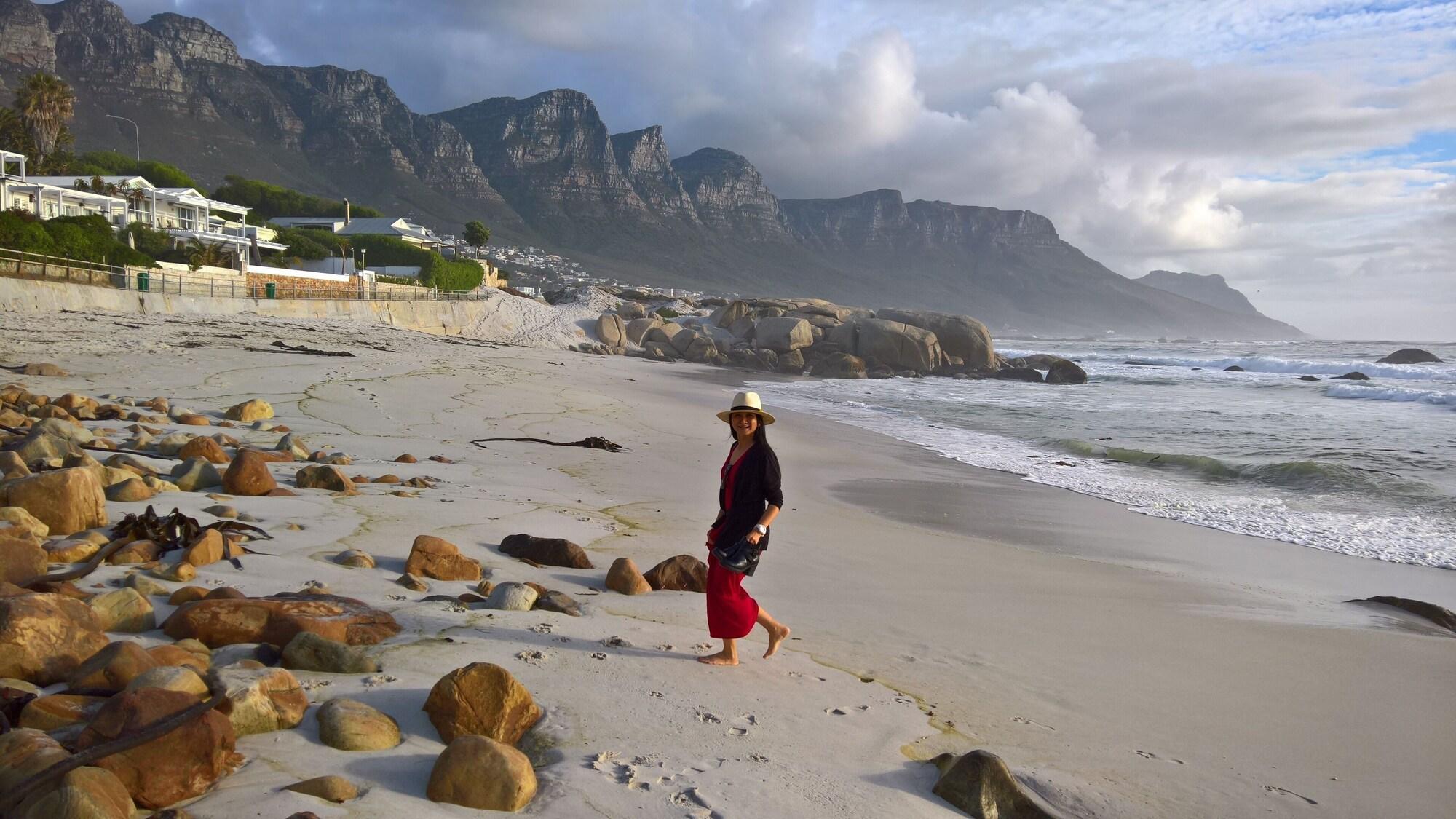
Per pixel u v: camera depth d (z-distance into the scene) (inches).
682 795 136.4
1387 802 170.6
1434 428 1018.7
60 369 691.4
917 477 653.9
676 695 178.4
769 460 205.0
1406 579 396.8
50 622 146.4
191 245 2017.7
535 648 194.9
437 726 146.3
